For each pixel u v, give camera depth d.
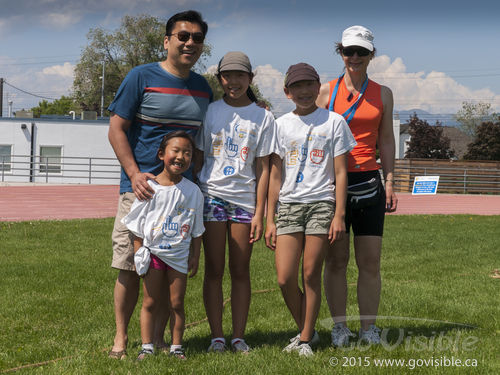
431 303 6.77
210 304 4.80
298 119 4.72
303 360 4.43
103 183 34.22
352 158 4.98
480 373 4.24
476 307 6.58
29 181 33.75
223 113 4.69
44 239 12.03
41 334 5.59
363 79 5.10
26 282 8.04
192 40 4.49
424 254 10.83
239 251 4.72
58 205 20.61
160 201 4.44
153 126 4.61
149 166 4.65
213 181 4.67
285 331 5.58
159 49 58.41
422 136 51.16
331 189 4.71
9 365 4.60
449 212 21.25
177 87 4.59
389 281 8.30
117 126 4.59
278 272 4.72
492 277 8.65
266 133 4.68
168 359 4.42
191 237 4.58
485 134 47.50
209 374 4.11
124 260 4.61
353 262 9.68
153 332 4.64
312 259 4.63
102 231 13.29
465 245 12.04
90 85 60.09
